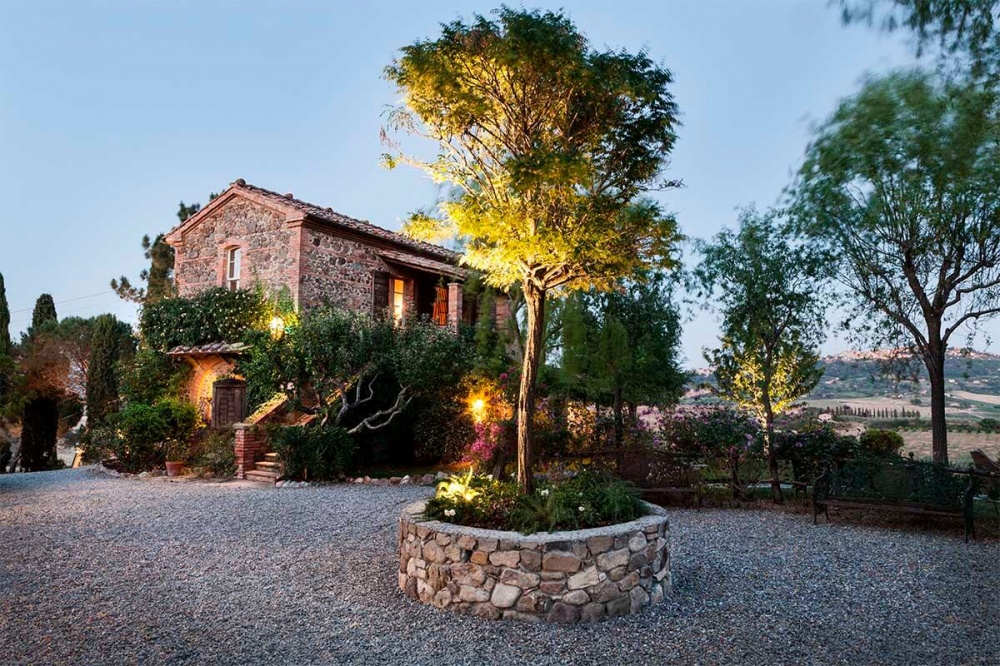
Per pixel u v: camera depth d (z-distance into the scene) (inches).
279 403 522.3
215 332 583.5
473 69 210.5
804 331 416.8
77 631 166.9
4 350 745.0
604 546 181.6
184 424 540.4
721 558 245.4
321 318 491.5
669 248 230.5
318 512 335.3
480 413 510.9
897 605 189.6
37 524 307.3
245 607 187.0
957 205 327.0
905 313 391.9
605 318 515.8
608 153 228.4
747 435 373.4
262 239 596.1
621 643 161.0
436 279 717.3
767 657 151.6
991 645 159.0
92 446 642.8
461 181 232.5
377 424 535.2
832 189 353.4
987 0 187.0
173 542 268.5
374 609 186.2
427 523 197.9
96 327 837.2
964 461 426.6
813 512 348.2
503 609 178.5
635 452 372.2
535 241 200.2
